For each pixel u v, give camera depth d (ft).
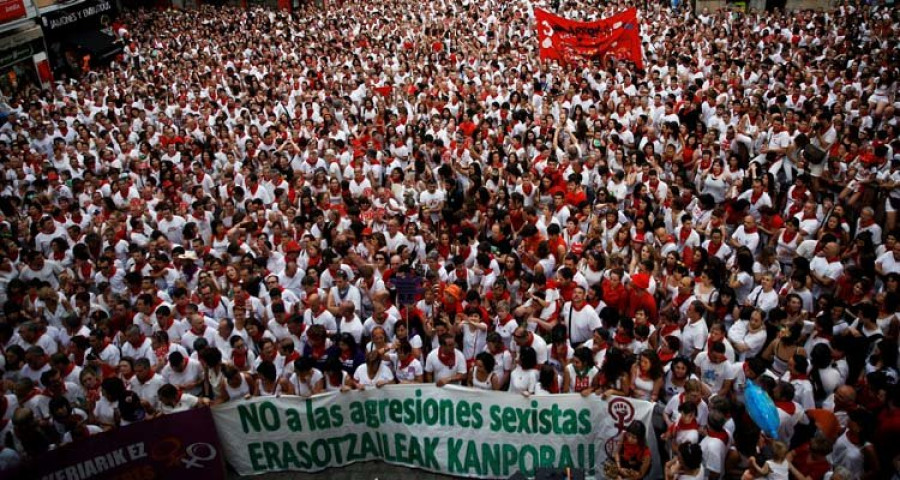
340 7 112.37
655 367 24.95
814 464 21.62
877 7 87.56
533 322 30.14
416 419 27.22
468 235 37.55
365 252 38.22
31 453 25.30
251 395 27.68
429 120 59.11
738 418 23.36
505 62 70.79
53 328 32.19
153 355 29.73
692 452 21.34
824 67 60.29
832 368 24.97
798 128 45.11
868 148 41.16
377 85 68.39
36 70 83.25
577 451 26.03
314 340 28.27
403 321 28.09
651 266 30.25
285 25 98.37
